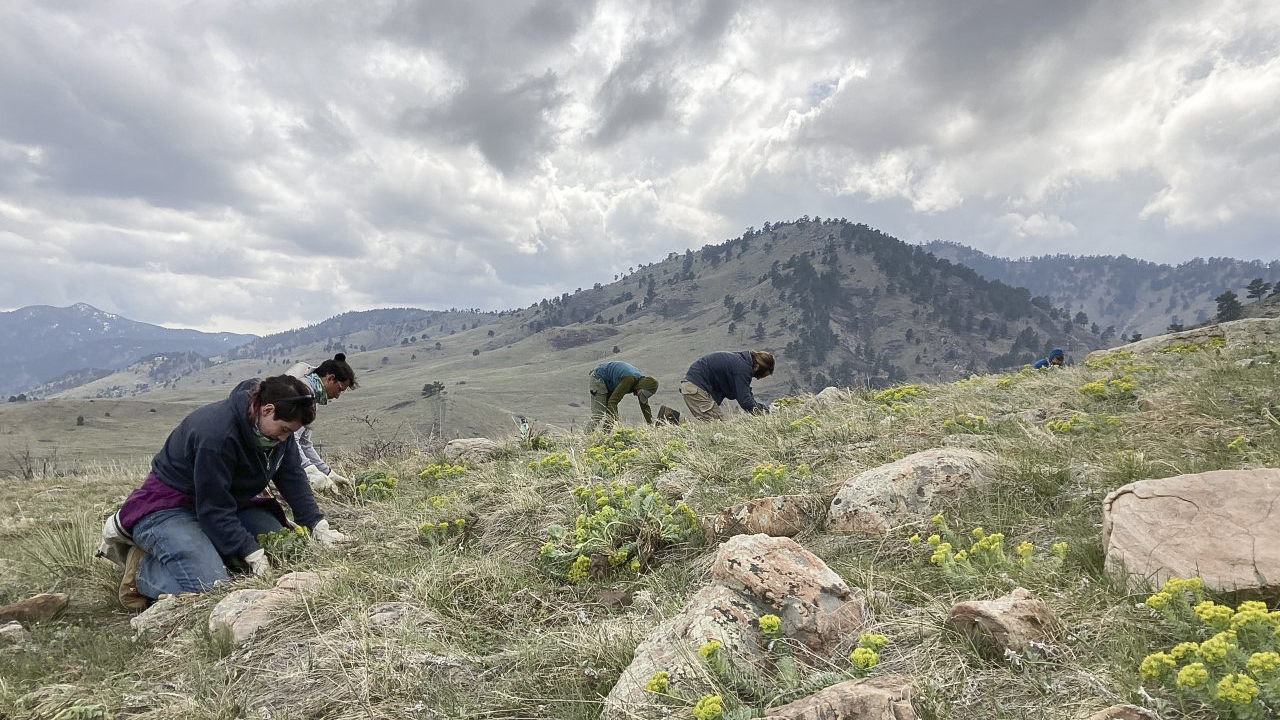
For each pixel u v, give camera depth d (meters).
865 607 2.82
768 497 4.23
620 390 9.05
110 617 4.49
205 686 3.03
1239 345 8.45
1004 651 2.34
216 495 4.51
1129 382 6.39
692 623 2.65
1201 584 2.35
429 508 5.48
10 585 5.12
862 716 1.95
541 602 3.66
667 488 5.22
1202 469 3.67
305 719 2.71
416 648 3.13
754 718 2.08
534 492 5.41
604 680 2.73
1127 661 2.18
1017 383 8.33
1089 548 3.03
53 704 2.97
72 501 9.56
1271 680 1.79
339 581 3.90
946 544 3.10
